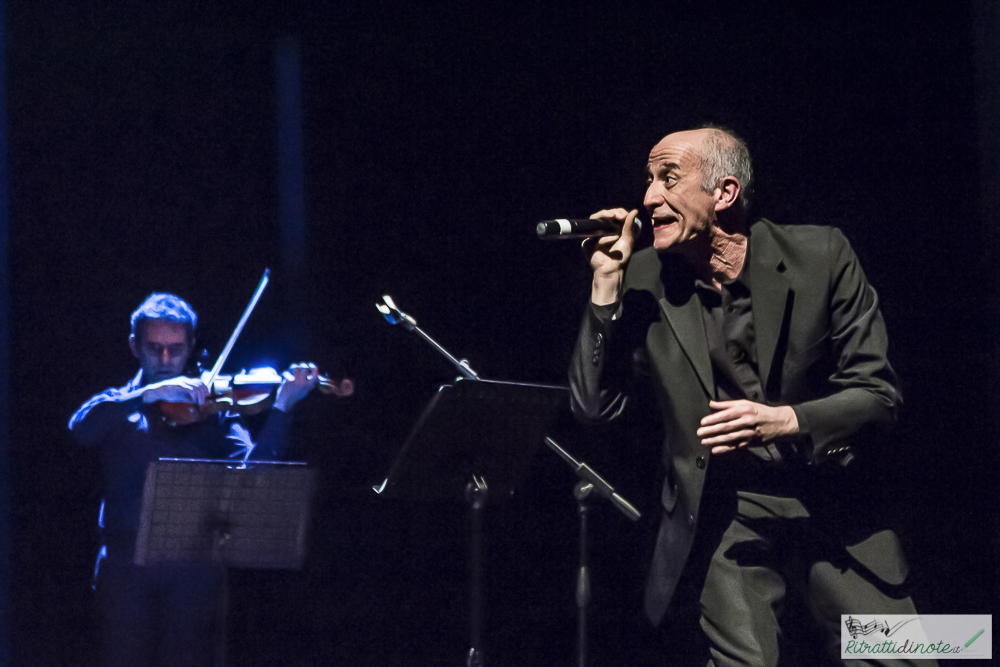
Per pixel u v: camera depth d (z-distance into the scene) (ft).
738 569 13.57
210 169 28.76
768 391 13.41
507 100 27.55
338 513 27.58
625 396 14.84
